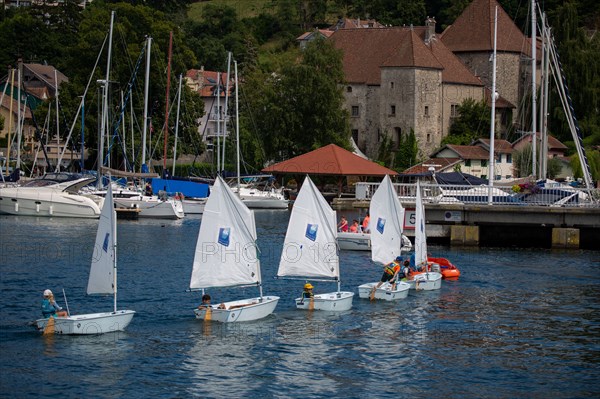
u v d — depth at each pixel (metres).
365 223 77.88
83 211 96.44
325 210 52.38
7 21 190.50
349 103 168.50
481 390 39.88
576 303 55.75
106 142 130.00
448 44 175.38
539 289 59.97
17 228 86.50
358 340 46.53
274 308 51.06
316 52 148.62
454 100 166.00
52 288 56.78
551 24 179.00
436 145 162.50
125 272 63.06
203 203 109.12
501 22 174.12
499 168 144.25
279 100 146.12
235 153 140.62
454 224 79.94
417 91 159.25
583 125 154.25
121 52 139.62
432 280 59.47
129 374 40.56
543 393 39.62
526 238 80.94
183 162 155.62
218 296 55.59
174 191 111.69
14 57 184.62
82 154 115.44
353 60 171.75
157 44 146.00
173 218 101.44
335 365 42.62
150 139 125.69
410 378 41.16
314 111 145.88
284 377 40.91
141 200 101.50
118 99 136.88
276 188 134.00
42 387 38.75
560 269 67.56
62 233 83.31
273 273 64.50
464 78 167.88
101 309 51.53
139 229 90.06
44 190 97.19
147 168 112.38
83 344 44.44
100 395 38.09
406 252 73.88
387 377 41.22
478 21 175.00
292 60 154.38
